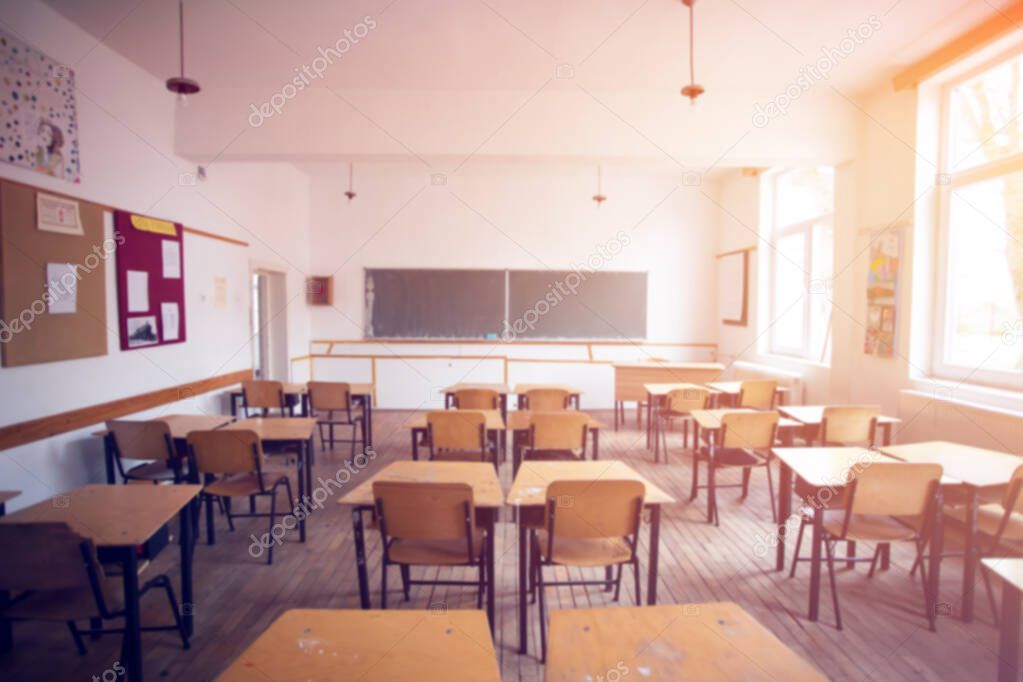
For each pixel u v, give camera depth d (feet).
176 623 8.09
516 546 11.25
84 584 5.99
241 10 11.43
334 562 10.34
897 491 8.09
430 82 15.23
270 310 23.21
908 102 14.14
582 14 11.67
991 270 12.67
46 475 11.07
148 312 14.20
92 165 12.36
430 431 12.17
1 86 10.07
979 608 8.70
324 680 3.52
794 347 20.70
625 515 7.43
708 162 16.31
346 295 25.82
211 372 17.31
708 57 13.65
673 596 9.10
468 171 25.17
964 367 13.17
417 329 25.90
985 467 8.84
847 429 12.55
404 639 3.99
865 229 15.53
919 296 14.06
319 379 25.68
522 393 16.65
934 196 13.92
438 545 8.00
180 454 11.19
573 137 15.84
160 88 14.80
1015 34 11.32
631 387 21.84
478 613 4.34
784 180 21.49
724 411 13.83
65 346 11.52
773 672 3.64
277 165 22.17
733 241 24.49
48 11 11.12
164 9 11.34
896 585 9.48
